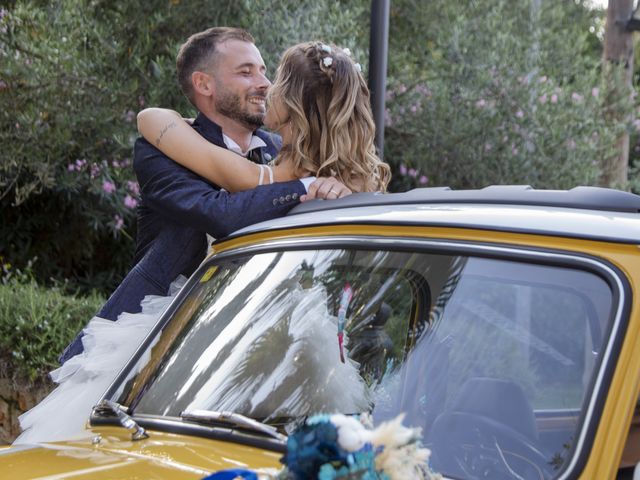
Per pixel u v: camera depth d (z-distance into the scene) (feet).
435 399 7.43
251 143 12.75
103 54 28.37
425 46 33.50
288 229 9.44
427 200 9.11
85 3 29.01
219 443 8.02
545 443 6.75
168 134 11.62
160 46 27.84
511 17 31.48
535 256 7.40
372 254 8.45
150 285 11.89
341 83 11.03
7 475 7.45
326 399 7.95
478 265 7.68
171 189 11.40
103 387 11.25
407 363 7.71
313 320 8.47
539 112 29.81
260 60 12.44
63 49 28.32
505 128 29.78
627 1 32.30
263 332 8.75
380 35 18.65
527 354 7.14
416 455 5.92
